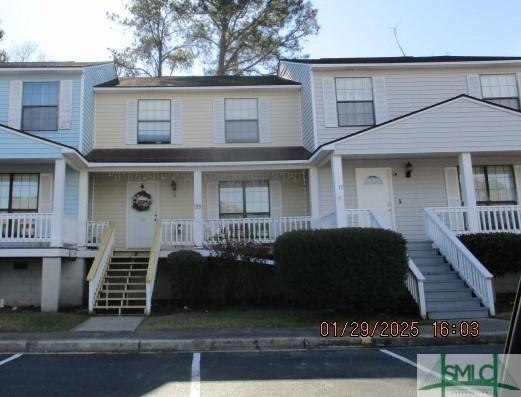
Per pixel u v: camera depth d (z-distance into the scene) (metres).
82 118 14.70
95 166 13.93
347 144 12.82
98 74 16.58
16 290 13.34
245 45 27.06
